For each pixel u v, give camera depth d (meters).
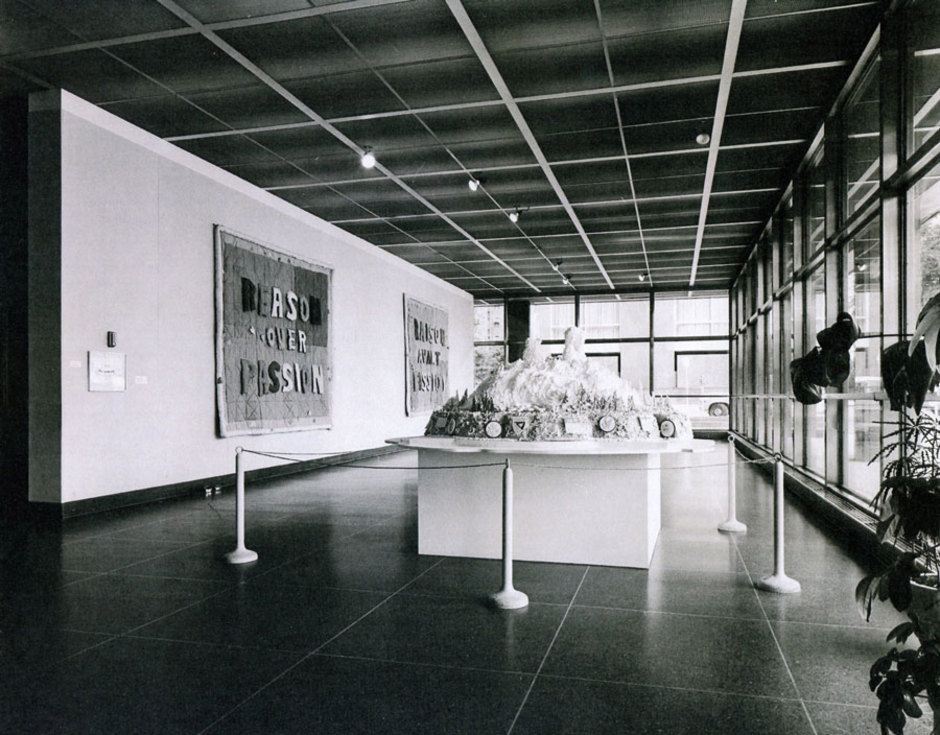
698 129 7.20
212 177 8.41
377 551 5.22
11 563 4.84
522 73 5.98
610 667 2.99
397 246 13.06
